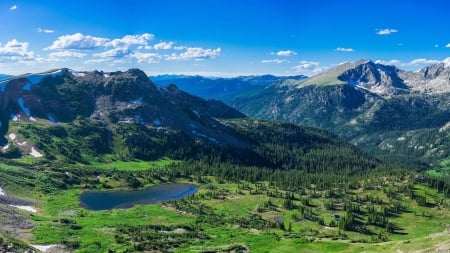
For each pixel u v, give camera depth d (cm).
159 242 15875
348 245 16038
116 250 14738
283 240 17275
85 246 14912
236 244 16138
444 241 11925
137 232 17275
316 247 16062
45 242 14775
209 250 15250
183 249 15350
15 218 17075
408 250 12144
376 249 13725
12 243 11469
